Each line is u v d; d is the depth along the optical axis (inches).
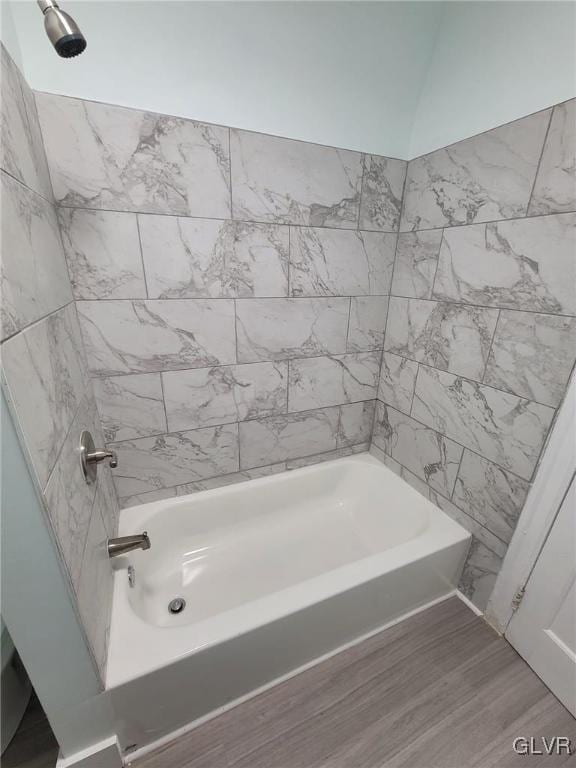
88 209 43.2
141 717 38.4
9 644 39.8
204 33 40.4
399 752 40.6
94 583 36.2
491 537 53.2
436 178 53.8
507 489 49.4
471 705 45.0
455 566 57.8
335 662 49.8
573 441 40.3
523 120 40.7
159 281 49.4
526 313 43.6
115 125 41.4
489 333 48.8
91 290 46.4
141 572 55.4
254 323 57.7
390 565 50.1
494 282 47.1
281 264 56.0
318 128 51.1
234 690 43.8
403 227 61.7
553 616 45.3
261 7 40.3
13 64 31.8
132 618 41.6
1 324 21.1
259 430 65.6
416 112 55.8
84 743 36.2
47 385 28.9
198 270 51.1
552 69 37.1
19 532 24.2
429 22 47.4
